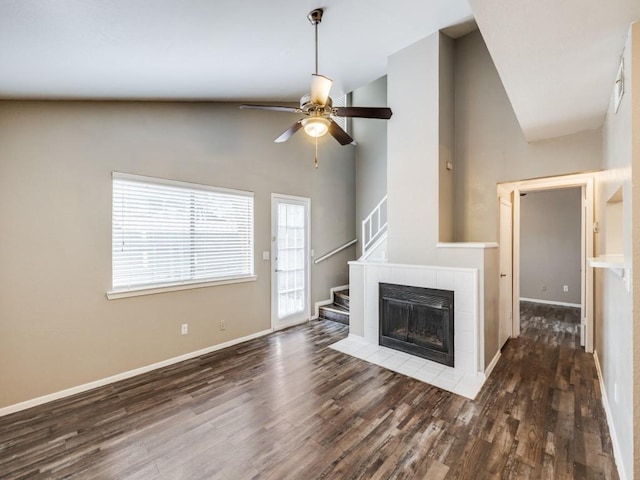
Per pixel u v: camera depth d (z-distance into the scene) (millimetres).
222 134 3701
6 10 1333
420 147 3398
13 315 2371
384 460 1805
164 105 3189
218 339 3656
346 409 2342
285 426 2143
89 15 1491
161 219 3178
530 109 2441
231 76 2838
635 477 1422
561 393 2545
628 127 1543
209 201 3586
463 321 2934
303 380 2828
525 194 6055
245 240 3971
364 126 5797
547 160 3090
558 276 5758
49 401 2496
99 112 2768
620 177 1850
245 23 1977
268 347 3701
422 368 3045
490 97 3408
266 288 4219
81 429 2135
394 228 3643
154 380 2861
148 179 3061
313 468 1752
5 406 2332
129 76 2334
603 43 1618
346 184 5680
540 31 1536
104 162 2795
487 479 1653
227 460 1825
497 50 1696
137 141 2996
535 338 3943
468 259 2984
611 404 2070
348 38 2797
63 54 1802
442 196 3350
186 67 2410
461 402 2422
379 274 3648
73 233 2633
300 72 3137
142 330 3033
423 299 3199
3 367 2332
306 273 4855
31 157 2441
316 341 3902
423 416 2238
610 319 2211
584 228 3666
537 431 2049
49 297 2521
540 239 5922
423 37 3314
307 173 4875
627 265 1518
